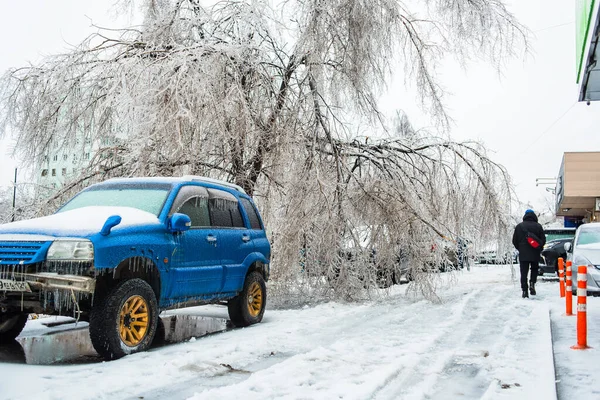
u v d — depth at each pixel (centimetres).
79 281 561
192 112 985
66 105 1111
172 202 716
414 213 1144
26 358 605
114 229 609
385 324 868
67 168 1177
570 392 500
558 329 844
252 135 1114
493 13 1259
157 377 523
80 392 464
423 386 499
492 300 1224
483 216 1282
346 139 1240
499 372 555
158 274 661
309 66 1143
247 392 469
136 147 970
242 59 1059
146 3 1290
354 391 470
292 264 1149
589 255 1281
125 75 986
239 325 866
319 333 782
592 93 1211
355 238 1152
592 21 882
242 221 893
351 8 1162
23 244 585
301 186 1113
